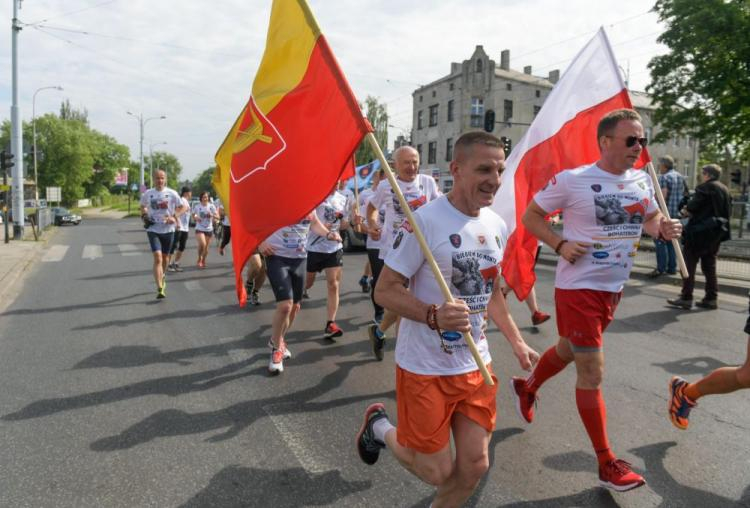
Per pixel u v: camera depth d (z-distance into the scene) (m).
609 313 3.04
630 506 2.71
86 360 5.16
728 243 15.54
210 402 4.11
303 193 3.29
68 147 68.88
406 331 2.34
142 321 6.80
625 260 2.99
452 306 2.06
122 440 3.47
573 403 4.04
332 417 3.84
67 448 3.36
